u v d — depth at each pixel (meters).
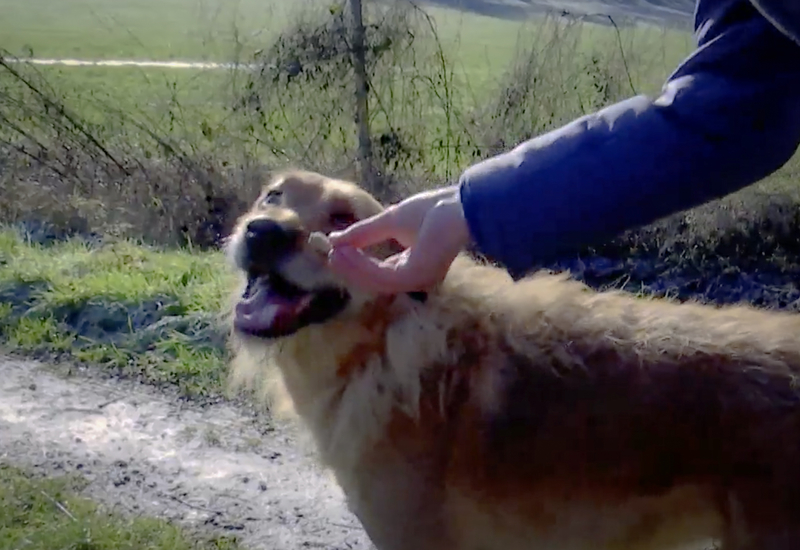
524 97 3.67
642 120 0.95
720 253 3.46
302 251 1.26
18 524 1.71
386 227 1.09
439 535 1.28
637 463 1.17
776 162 0.98
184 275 2.88
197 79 4.17
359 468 1.29
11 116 3.87
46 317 2.67
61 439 2.10
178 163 3.76
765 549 1.12
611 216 0.96
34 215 3.71
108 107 3.91
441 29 4.05
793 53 0.92
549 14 3.82
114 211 3.68
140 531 1.72
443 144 3.68
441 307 1.26
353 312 1.26
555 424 1.20
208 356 2.47
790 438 1.11
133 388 2.36
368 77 3.62
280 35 3.64
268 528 1.80
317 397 1.33
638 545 1.22
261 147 3.76
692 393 1.15
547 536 1.24
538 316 1.26
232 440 2.13
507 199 0.96
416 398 1.24
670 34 3.89
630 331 1.22
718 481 1.14
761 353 1.17
